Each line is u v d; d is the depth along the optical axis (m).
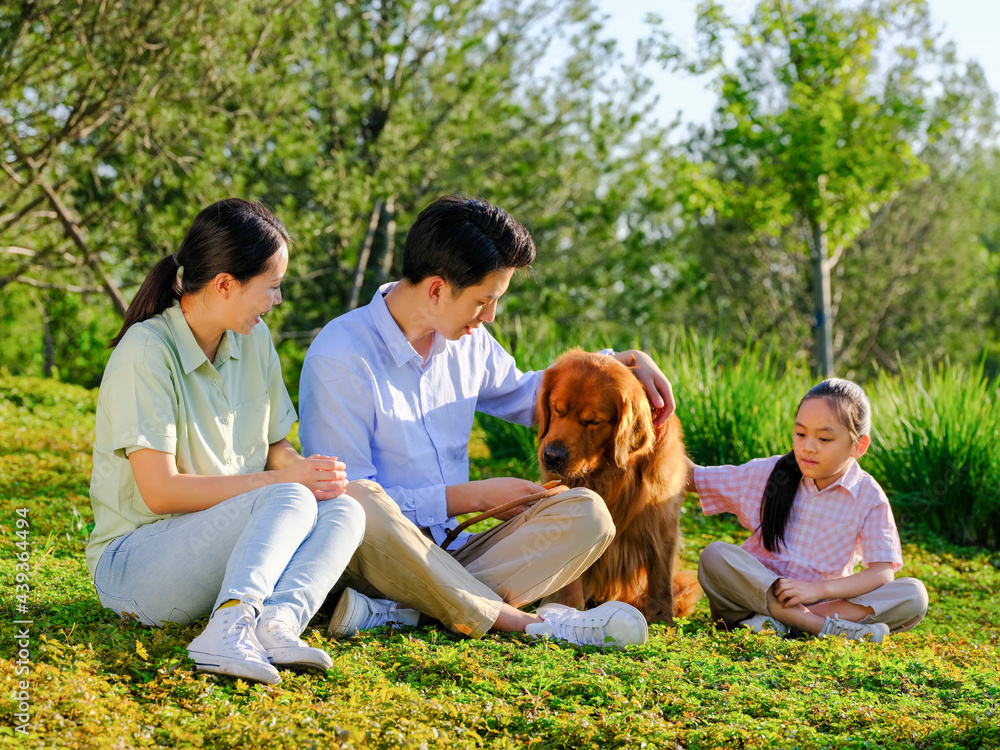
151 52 9.31
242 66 9.88
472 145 13.72
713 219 21.19
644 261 14.89
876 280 22.38
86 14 8.78
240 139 10.77
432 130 13.05
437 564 2.76
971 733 2.19
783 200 16.52
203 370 2.75
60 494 5.30
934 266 22.58
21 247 11.11
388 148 11.95
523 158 14.30
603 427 3.54
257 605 2.31
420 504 3.10
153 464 2.54
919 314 23.12
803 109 15.84
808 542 3.64
